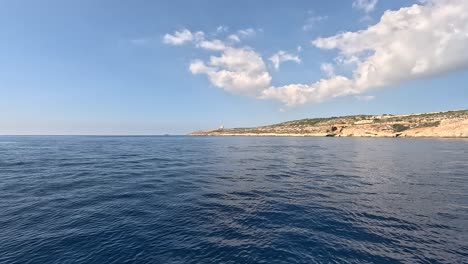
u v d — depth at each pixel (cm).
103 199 1557
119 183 2044
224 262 848
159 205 1442
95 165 3139
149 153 5147
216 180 2205
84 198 1576
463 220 1202
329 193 1736
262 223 1177
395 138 12562
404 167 2997
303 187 1931
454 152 4919
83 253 899
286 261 853
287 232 1074
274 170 2814
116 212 1316
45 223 1160
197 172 2652
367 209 1370
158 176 2388
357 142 9675
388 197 1620
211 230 1098
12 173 2472
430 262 845
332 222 1184
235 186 1961
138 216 1260
